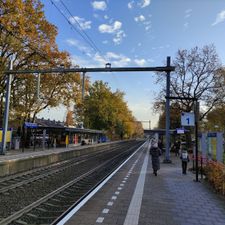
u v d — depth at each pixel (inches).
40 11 1291.8
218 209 334.6
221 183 403.5
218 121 1888.5
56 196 418.0
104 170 773.9
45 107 1562.5
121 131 3791.8
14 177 583.8
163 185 486.9
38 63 1402.6
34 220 293.0
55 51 1428.4
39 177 591.2
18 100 1480.1
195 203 361.4
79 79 1568.7
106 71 818.8
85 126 2896.2
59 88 1571.1
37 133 1786.4
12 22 1146.7
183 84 1665.8
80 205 341.1
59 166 852.0
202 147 738.8
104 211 314.5
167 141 944.9
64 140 1679.4
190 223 282.4
